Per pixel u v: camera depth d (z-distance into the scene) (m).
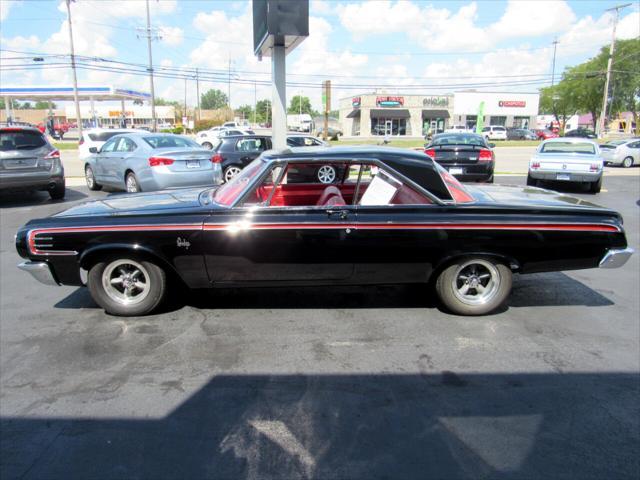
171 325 4.21
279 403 3.06
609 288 5.22
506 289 4.31
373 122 62.44
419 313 4.47
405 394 3.16
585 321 4.32
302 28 8.61
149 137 10.44
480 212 4.15
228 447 2.65
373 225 4.04
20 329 4.16
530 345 3.85
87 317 4.41
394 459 2.55
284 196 4.98
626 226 8.47
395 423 2.86
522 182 14.72
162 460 2.55
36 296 4.99
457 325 4.21
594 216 4.22
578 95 64.12
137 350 3.77
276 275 4.20
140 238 4.07
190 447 2.65
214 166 10.30
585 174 12.25
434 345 3.84
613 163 22.61
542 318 4.38
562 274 5.71
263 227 4.04
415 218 4.07
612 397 3.13
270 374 3.41
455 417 2.92
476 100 64.44
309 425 2.84
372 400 3.10
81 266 4.19
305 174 4.96
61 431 2.80
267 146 13.88
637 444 2.68
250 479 2.41
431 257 4.14
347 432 2.78
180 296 4.87
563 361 3.60
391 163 4.18
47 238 4.12
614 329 4.16
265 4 8.72
